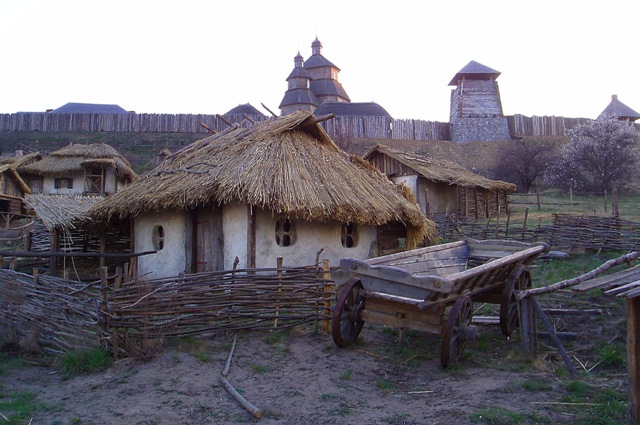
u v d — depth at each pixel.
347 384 6.23
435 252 9.09
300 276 8.42
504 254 9.42
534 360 6.85
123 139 50.09
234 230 11.20
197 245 11.89
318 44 65.50
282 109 60.22
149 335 7.36
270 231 11.05
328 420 5.20
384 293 7.05
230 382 6.27
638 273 5.52
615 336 7.77
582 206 24.50
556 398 5.66
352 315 7.41
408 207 12.05
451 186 24.39
